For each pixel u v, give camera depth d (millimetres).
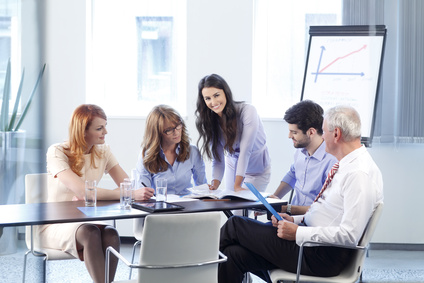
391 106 5156
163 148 3713
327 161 3428
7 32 1525
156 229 2373
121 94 5586
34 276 1734
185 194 3715
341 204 2781
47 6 1554
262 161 4242
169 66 5566
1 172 1562
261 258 2922
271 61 5512
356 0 5074
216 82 3846
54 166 3373
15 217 1747
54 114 1613
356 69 4930
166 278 2457
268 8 5484
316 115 3436
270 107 5516
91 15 5520
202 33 5352
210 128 3990
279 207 3387
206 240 2488
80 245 3166
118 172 3639
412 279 4414
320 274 2783
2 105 1544
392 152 5184
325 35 4988
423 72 5109
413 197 5215
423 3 5090
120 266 4676
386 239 5262
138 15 5547
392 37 5117
